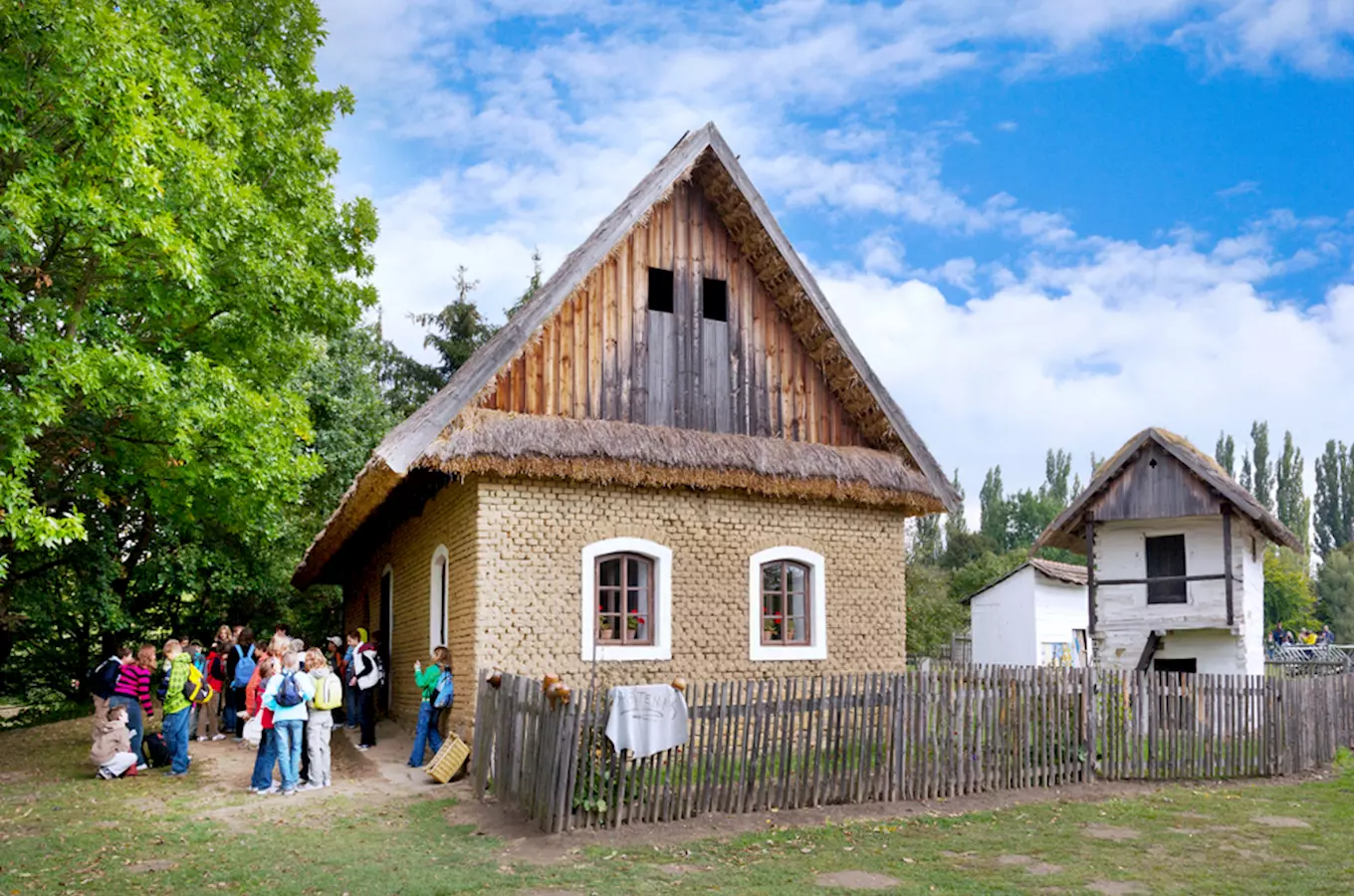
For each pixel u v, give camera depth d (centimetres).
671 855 893
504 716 1104
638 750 990
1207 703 1402
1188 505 2181
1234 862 897
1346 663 2814
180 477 1625
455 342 4162
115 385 1405
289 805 1128
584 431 1405
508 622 1341
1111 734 1326
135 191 1259
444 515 1557
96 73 1220
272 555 2645
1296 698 1501
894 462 1667
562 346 1466
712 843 937
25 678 2750
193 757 1545
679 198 1608
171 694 1375
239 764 1466
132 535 2492
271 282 1661
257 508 1728
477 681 1233
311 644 3453
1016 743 1245
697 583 1489
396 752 1545
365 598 2480
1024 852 927
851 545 1638
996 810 1112
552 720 986
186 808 1120
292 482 1780
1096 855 917
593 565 1412
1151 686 1367
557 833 954
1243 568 2189
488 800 1120
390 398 4112
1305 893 796
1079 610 3631
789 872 844
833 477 1568
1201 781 1358
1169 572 2295
